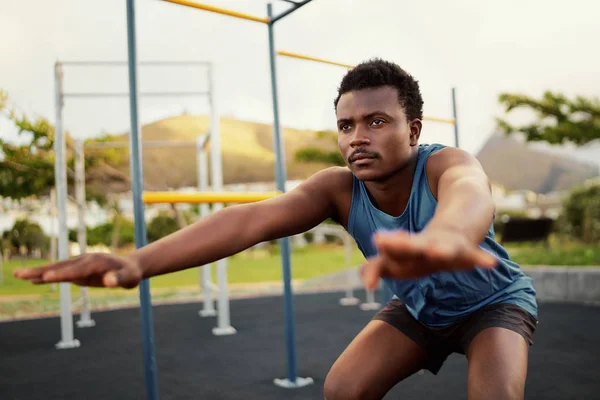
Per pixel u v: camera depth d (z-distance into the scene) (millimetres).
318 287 8016
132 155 1834
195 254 889
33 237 9844
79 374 3352
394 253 474
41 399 2828
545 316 4898
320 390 2793
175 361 3574
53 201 7043
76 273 667
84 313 5312
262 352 3771
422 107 1041
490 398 958
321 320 5078
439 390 2723
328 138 10250
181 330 4824
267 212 1021
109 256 709
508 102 7844
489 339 1081
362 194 1154
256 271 10336
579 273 5781
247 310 5949
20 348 4223
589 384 2764
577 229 9664
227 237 940
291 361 2896
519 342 1074
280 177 2592
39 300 7242
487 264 508
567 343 3760
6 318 5844
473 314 1191
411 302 1229
